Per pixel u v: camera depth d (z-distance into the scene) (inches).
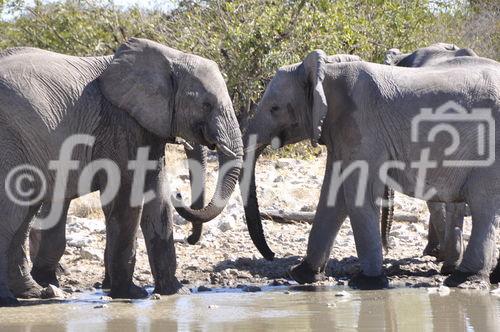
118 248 508.1
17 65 488.4
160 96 502.0
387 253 615.2
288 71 570.6
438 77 543.8
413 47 1080.8
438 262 602.9
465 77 542.3
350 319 440.1
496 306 468.8
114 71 500.7
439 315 447.2
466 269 534.0
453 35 1272.1
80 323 436.8
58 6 1089.4
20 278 510.6
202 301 493.4
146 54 504.1
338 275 583.2
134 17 1055.6
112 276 509.7
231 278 566.3
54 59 499.2
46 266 541.3
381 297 500.4
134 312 463.5
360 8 1093.1
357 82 542.6
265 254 575.2
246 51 957.2
